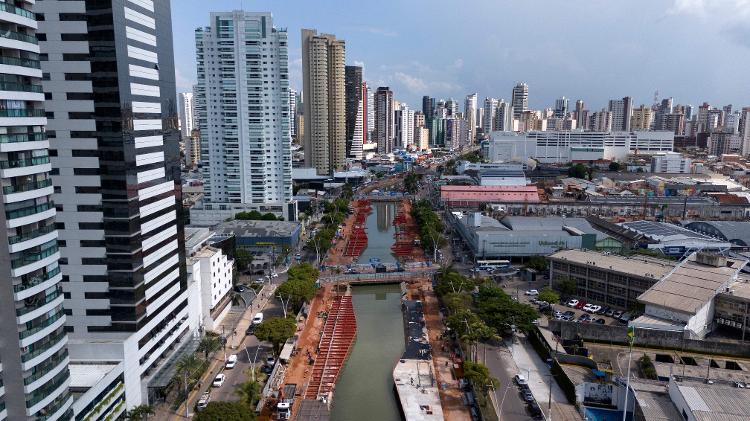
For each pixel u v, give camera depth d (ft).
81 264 435.12
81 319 441.27
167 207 501.15
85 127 417.90
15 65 308.81
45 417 327.26
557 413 459.32
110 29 405.80
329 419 438.81
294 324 579.48
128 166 424.46
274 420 450.30
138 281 443.32
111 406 402.11
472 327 547.90
